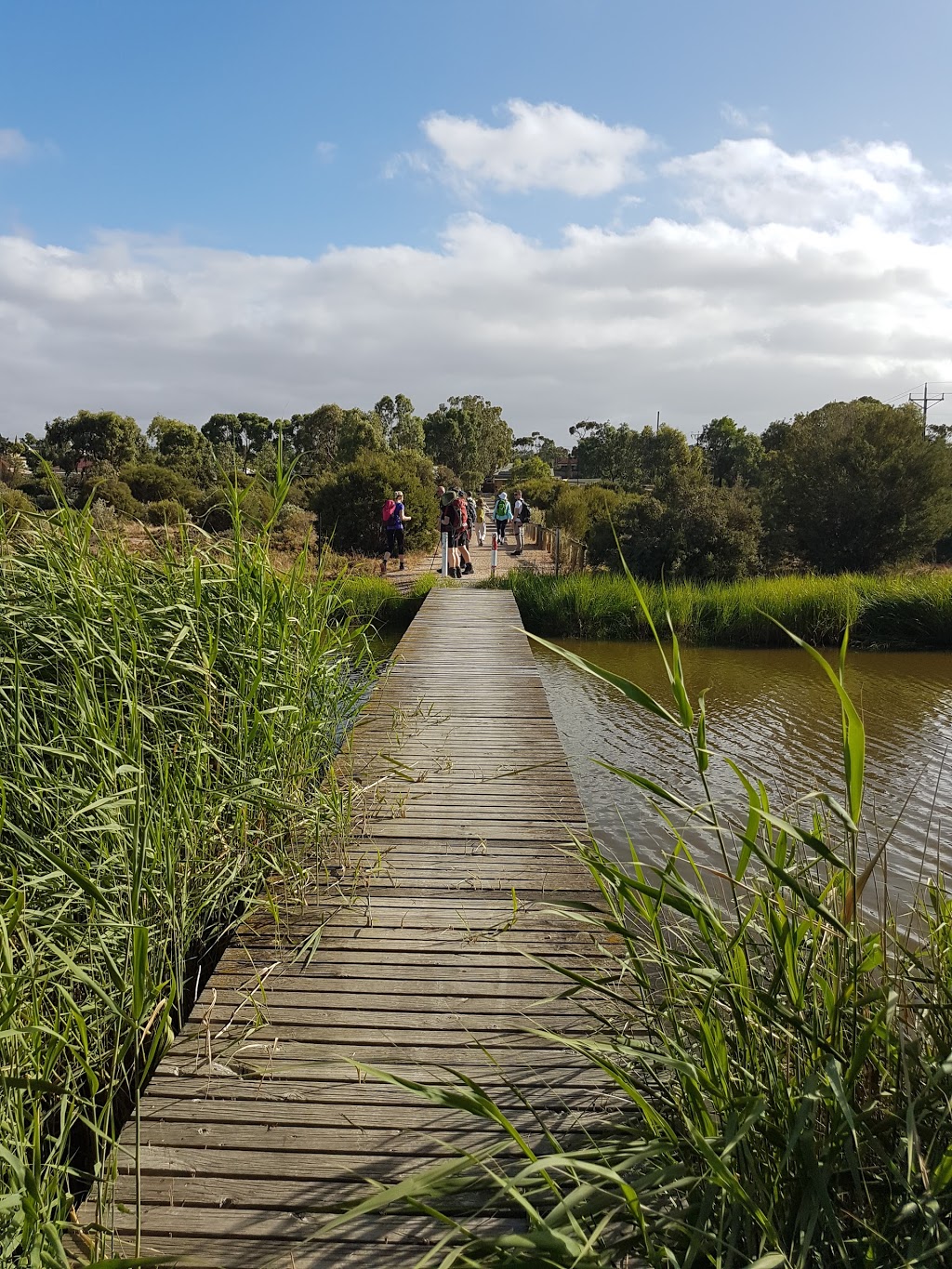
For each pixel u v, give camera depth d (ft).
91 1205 7.60
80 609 13.56
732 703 40.75
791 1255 5.61
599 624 61.31
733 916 13.60
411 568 80.74
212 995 10.93
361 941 12.30
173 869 11.73
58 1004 9.61
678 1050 7.13
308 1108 8.79
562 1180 7.48
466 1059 9.55
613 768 7.61
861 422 83.41
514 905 12.91
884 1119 6.40
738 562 73.10
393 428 271.28
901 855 21.42
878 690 44.09
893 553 81.97
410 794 18.15
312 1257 6.97
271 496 16.66
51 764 13.09
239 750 14.21
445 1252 7.00
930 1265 5.47
